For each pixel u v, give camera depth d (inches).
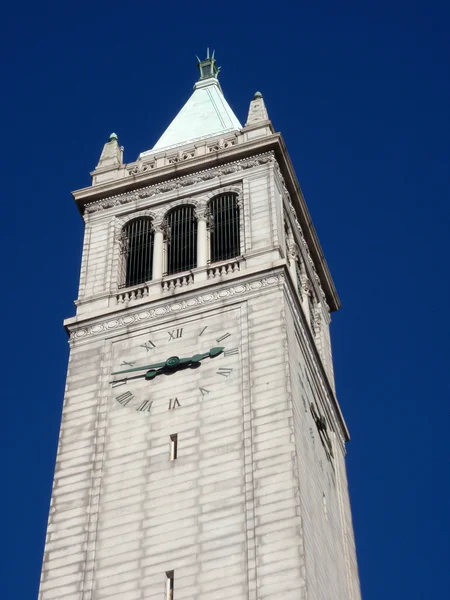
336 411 3750.0
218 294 3383.4
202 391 3169.3
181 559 2842.0
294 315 3410.4
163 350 3314.5
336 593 3078.2
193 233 3666.3
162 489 2992.1
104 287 3577.8
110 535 2947.8
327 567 3041.3
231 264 3474.4
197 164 3791.8
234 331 3284.9
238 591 2741.1
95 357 3368.6
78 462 3122.5
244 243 3518.7
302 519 2851.9
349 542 3435.0
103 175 3932.1
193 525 2893.7
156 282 3511.3
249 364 3184.1
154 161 3922.2
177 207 3740.2
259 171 3718.0
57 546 2962.6
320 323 3927.2
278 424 3024.1
